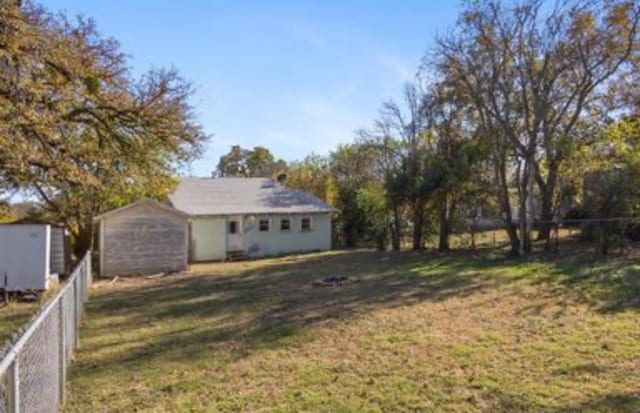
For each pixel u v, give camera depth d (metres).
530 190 18.70
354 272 16.03
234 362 6.59
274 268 18.70
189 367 6.43
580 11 17.08
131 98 14.06
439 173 21.28
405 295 11.26
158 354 7.11
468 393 5.22
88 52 12.73
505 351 6.65
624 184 16.97
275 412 4.87
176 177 21.73
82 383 5.91
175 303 11.61
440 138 22.03
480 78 18.36
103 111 13.89
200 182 27.86
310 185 33.38
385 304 10.28
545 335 7.35
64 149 12.64
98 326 9.20
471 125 21.36
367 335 7.76
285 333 8.08
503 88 18.23
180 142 15.55
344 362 6.43
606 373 5.65
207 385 5.72
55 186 14.66
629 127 19.19
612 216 17.08
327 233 27.52
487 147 20.55
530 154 18.42
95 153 13.95
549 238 19.33
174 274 18.55
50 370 4.56
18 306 11.96
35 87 10.60
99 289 14.70
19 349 3.10
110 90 13.55
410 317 8.95
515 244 18.66
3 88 10.32
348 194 29.38
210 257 24.78
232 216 25.39
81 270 10.15
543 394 5.10
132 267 19.27
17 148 10.27
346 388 5.47
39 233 13.21
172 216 19.91
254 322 9.06
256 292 12.80
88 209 22.17
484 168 21.31
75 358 7.00
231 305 11.00
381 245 25.28
